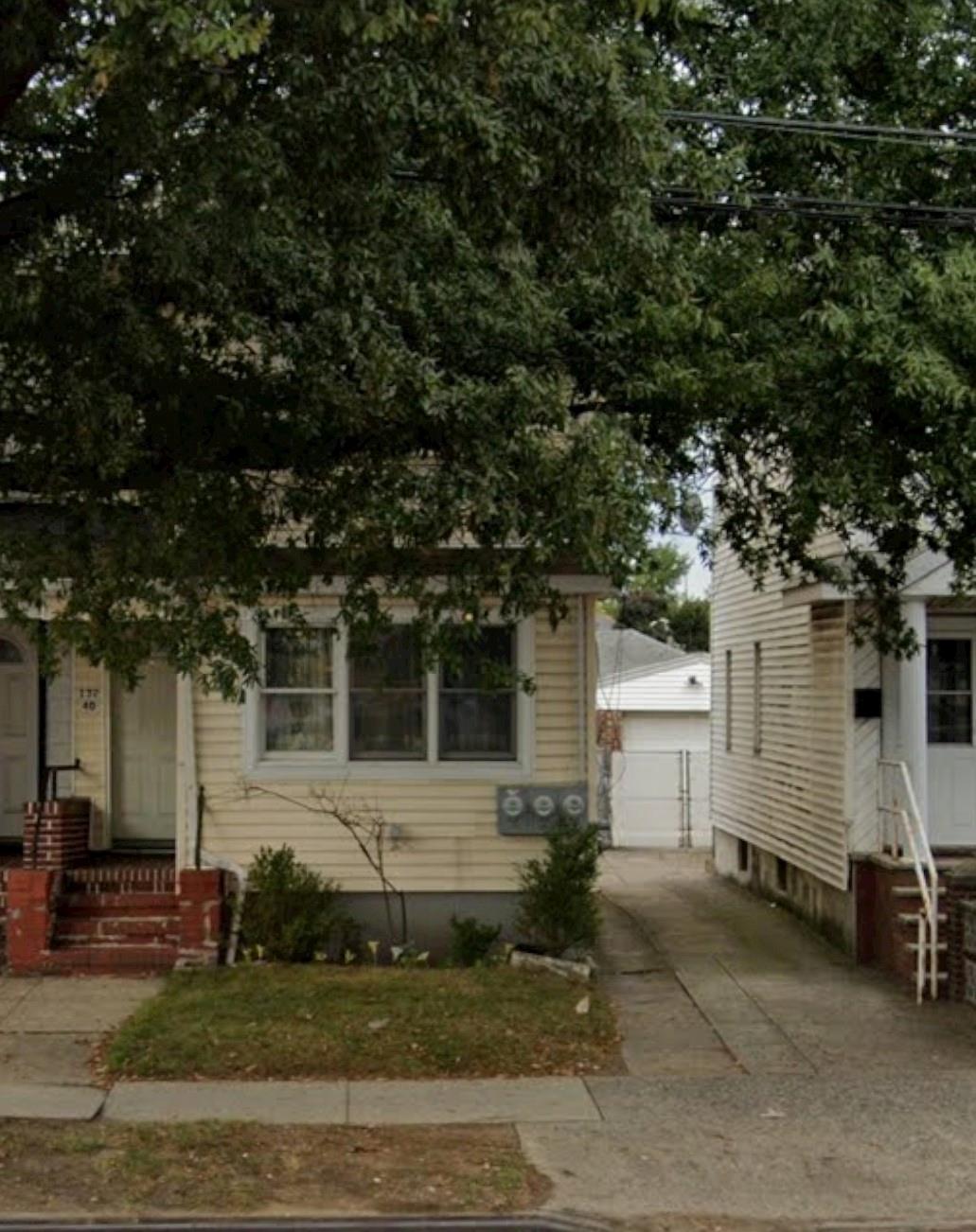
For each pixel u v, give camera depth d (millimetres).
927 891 12164
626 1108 8977
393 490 8734
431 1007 11000
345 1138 8336
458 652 10539
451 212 8836
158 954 12719
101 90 7391
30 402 8828
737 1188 7594
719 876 22266
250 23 7070
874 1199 7457
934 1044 10602
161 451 8891
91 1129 8461
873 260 10703
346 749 13516
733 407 10617
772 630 18031
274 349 8914
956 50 11734
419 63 7758
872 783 14234
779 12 11375
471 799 13492
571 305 10469
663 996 12281
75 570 8297
